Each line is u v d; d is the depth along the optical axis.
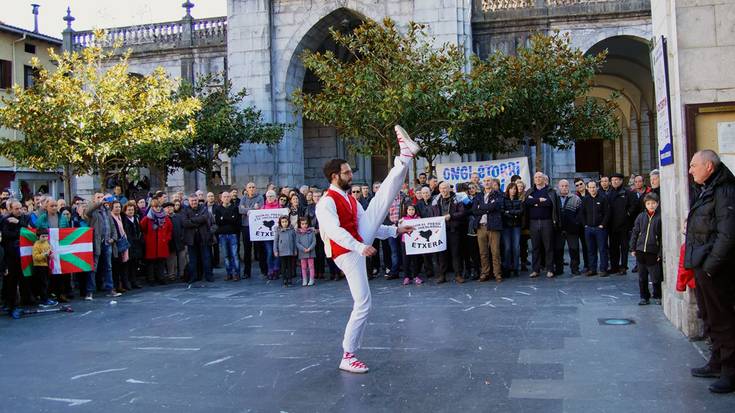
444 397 5.54
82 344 8.46
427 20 21.84
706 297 5.47
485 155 22.45
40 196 14.25
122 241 13.52
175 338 8.58
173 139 18.38
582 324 8.23
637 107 31.05
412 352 7.20
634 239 9.52
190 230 14.80
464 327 8.40
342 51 26.11
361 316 6.45
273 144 22.73
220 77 25.80
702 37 7.36
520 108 16.73
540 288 11.46
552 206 12.77
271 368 6.79
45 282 11.87
